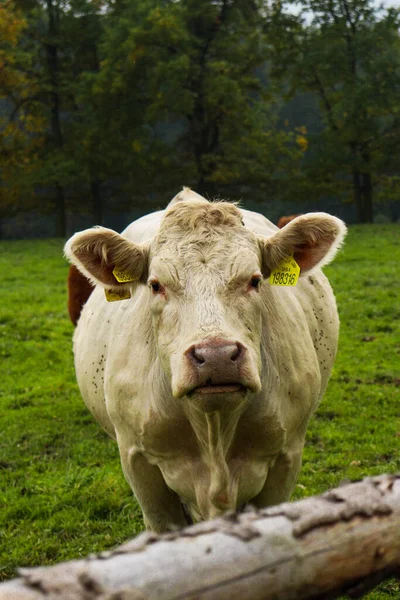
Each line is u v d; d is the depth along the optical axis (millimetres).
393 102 39375
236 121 40281
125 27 38250
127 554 1562
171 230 3982
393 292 15234
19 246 33344
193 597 1566
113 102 39438
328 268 19016
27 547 5922
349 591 1805
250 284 3803
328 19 41062
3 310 14695
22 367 11320
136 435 4406
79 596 1466
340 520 1768
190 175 41156
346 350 11477
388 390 9516
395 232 29891
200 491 4164
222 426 3916
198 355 3355
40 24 45875
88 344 5301
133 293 4598
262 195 44469
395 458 7449
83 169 40656
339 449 7723
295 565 1687
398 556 1829
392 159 42250
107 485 6984
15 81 40000
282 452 4457
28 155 42750
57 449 8102
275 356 4270
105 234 4125
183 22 37875
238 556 1628
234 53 40000
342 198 45812
